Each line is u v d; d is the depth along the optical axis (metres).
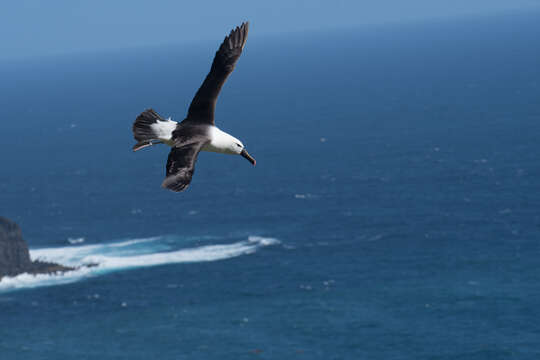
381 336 87.75
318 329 91.25
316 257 125.00
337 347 85.62
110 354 87.81
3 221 116.56
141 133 11.40
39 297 108.19
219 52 12.38
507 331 86.25
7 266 115.25
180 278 116.56
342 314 95.88
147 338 91.88
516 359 78.56
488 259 115.62
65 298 107.81
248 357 84.31
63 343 91.81
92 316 100.62
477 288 101.75
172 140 11.30
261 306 101.31
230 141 11.66
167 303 104.44
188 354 86.56
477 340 84.06
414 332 88.25
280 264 121.81
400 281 108.25
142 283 114.50
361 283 108.75
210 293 108.06
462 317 91.38
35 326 97.88
